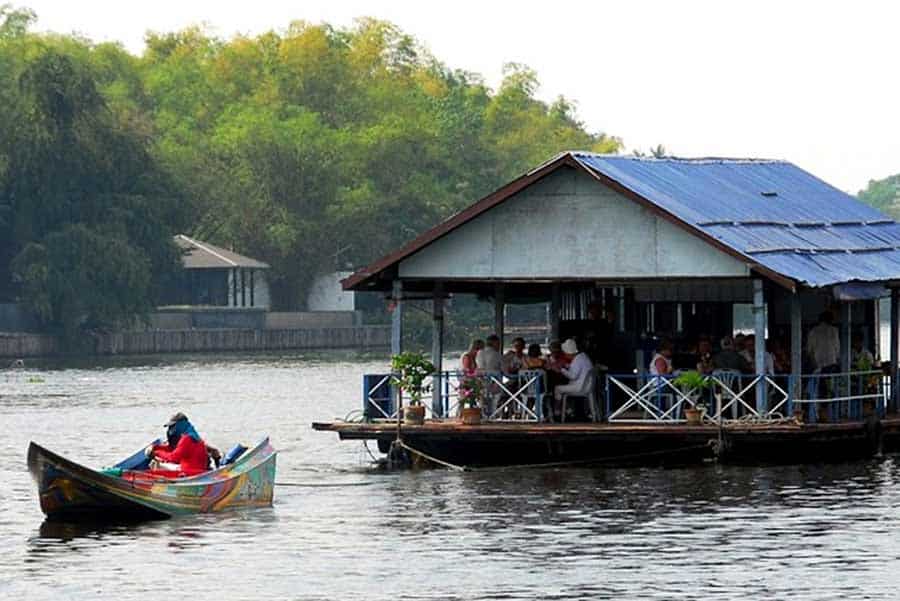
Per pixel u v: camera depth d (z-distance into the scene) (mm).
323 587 44031
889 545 48469
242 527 52531
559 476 62219
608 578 44594
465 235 66812
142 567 46562
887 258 70750
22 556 48188
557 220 65812
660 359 65188
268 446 58094
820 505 55062
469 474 63312
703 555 47281
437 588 43750
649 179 67875
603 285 69062
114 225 183625
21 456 74625
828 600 42188
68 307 181375
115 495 53281
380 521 53281
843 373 65750
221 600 42844
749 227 67125
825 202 75562
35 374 146750
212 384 130000
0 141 184250
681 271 64562
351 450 75000
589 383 65438
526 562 46656
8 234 185125
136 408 103562
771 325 72188
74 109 182875
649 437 62781
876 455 66312
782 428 62281
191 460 56281
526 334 183125
